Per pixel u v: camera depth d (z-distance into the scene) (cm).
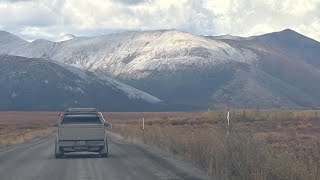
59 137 4119
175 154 4000
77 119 4294
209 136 3128
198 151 3231
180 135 4412
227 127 2836
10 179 2670
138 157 4066
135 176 2747
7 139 6900
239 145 2400
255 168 2170
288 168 2000
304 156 2297
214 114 14125
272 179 2061
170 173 2845
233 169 2380
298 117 13888
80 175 2836
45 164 3559
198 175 2678
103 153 4141
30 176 2809
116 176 2764
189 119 14050
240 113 13200
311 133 7338
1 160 3916
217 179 2447
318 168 1970
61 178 2703
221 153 2581
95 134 4144
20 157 4231
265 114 13462
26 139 7588
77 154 4562
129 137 7350
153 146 5091
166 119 15188
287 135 6444
